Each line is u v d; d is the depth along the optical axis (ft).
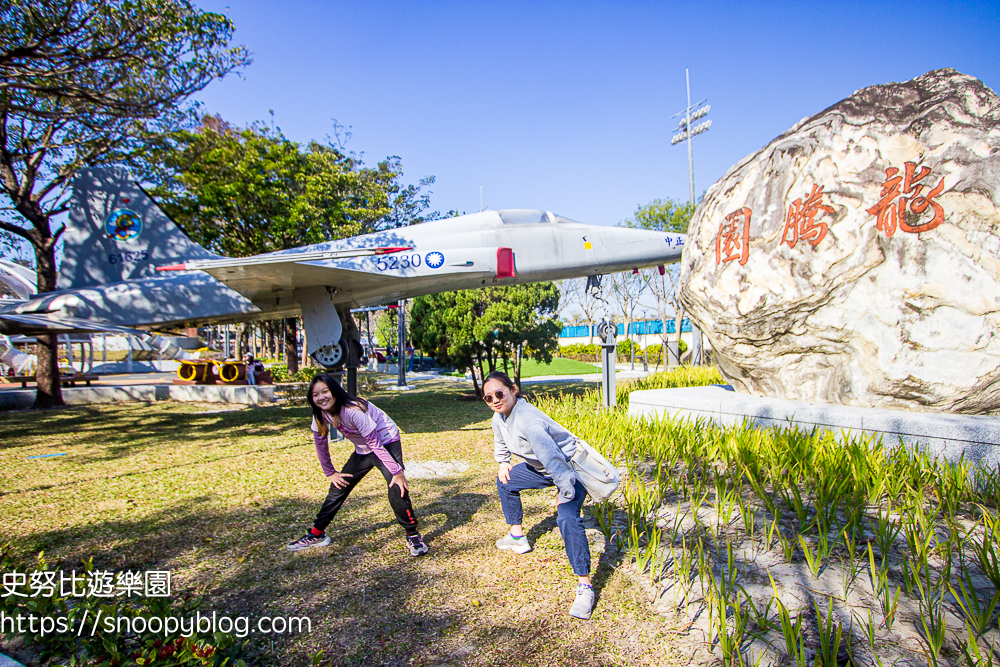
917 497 10.82
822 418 15.61
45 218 39.96
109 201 35.17
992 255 13.29
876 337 15.21
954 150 13.87
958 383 13.96
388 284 28.30
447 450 21.72
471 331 42.45
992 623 7.49
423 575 9.88
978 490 12.36
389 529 12.41
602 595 8.89
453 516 13.21
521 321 41.65
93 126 31.68
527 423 8.82
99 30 26.32
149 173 42.83
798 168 16.67
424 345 47.21
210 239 53.26
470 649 7.46
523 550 10.75
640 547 10.56
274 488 16.38
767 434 15.48
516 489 10.41
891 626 7.48
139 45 27.78
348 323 31.86
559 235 31.65
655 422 19.19
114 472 18.66
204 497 15.42
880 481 11.81
